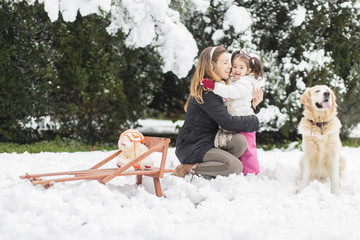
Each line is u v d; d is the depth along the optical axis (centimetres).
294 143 729
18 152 584
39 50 652
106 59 688
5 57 637
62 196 257
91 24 668
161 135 925
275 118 702
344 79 747
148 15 598
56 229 200
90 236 197
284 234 200
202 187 312
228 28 727
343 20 746
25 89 661
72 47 670
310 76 713
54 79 662
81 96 687
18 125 662
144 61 768
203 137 348
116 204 250
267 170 393
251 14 771
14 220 212
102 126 727
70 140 690
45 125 751
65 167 417
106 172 287
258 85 366
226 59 345
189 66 631
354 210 255
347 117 749
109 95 689
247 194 296
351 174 403
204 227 205
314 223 222
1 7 635
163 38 658
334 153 349
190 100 356
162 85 912
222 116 329
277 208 257
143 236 199
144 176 346
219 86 322
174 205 253
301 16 716
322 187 321
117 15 602
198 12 744
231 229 203
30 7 639
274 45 790
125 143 303
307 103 368
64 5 557
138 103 765
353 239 194
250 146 359
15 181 322
